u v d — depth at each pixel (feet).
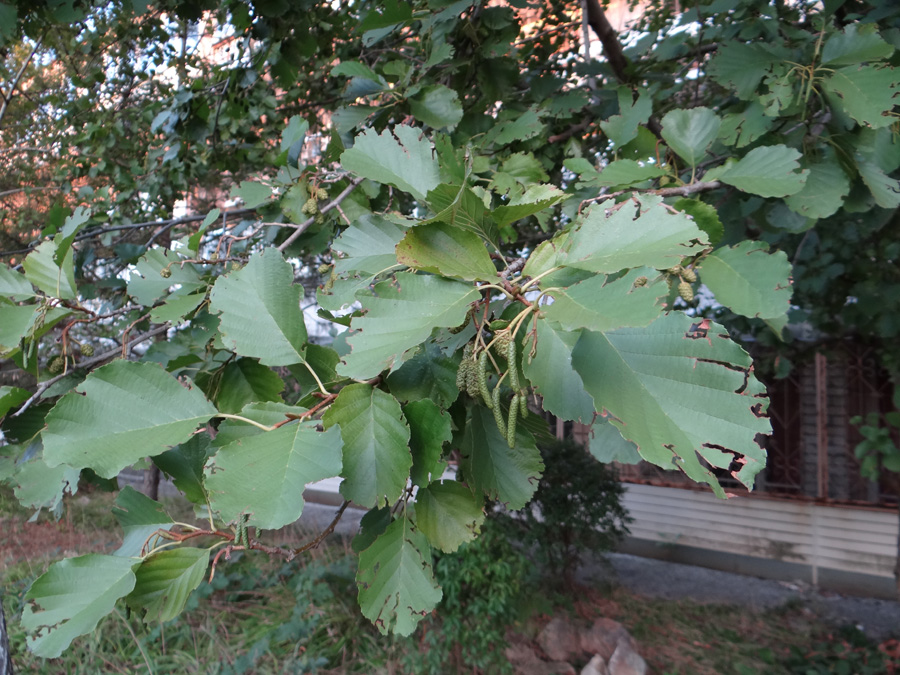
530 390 1.48
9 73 6.84
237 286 1.43
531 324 1.31
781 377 5.14
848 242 4.36
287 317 1.43
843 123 2.17
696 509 9.08
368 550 1.34
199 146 5.23
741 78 2.36
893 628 6.88
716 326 1.17
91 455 1.16
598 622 6.40
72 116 5.93
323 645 5.61
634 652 5.72
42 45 6.15
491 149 3.05
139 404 1.22
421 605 1.31
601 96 3.56
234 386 1.64
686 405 1.15
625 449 1.51
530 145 3.21
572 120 4.01
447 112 2.72
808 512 8.36
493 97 3.39
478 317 1.44
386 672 5.15
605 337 1.23
